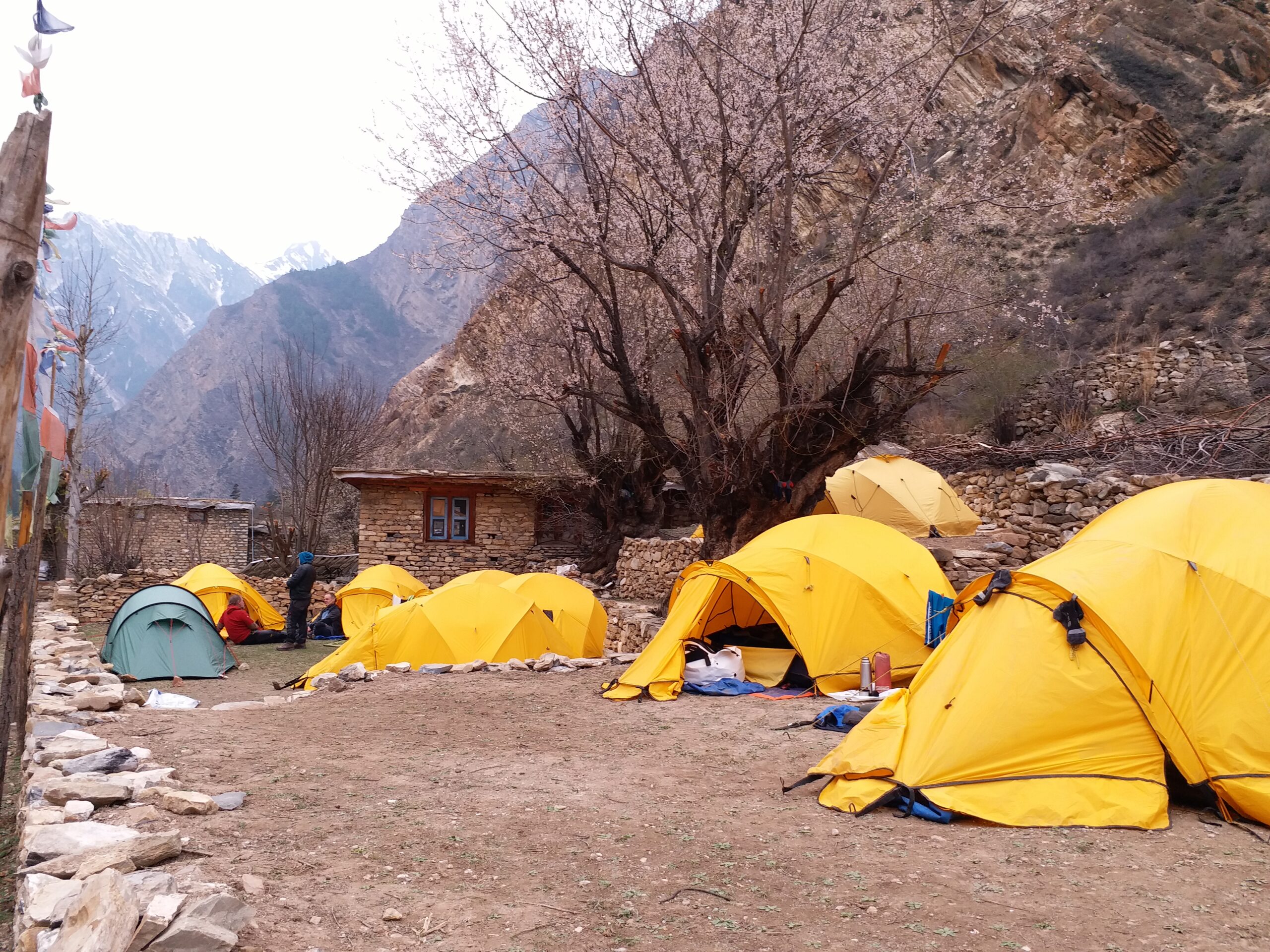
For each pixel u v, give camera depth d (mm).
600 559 24297
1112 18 31938
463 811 5273
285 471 32469
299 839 4676
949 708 5574
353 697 9508
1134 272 26797
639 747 7102
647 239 14945
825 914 3779
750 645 10695
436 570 25344
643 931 3602
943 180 16000
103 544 26484
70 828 4312
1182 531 5816
